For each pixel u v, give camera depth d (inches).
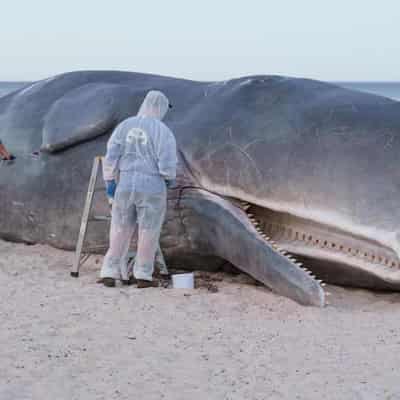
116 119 359.3
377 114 312.5
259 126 324.5
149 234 311.3
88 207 336.8
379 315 281.9
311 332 261.0
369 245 296.8
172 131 342.3
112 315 275.1
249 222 317.1
